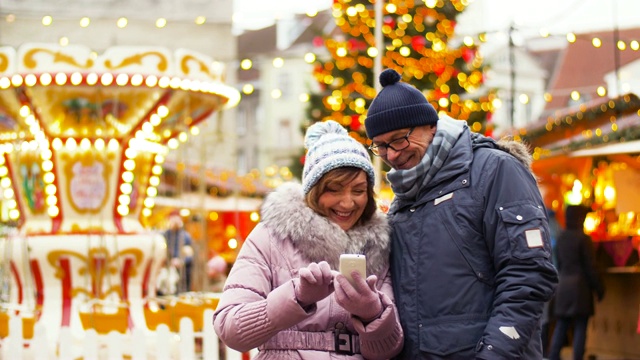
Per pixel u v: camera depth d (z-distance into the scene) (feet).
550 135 52.95
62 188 32.27
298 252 13.12
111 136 32.09
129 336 27.14
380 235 13.26
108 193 32.42
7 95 30.50
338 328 13.00
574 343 34.91
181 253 39.75
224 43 114.11
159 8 111.04
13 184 33.53
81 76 29.48
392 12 57.26
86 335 25.72
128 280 32.30
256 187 79.66
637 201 38.32
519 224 12.46
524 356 12.59
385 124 13.21
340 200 13.11
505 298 12.31
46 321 30.94
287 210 13.08
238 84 193.16
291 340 12.92
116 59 29.81
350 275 12.08
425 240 13.03
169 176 72.64
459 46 70.69
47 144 31.94
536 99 177.88
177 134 34.76
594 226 43.45
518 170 12.84
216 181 71.46
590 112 49.06
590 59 141.79
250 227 71.26
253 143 192.85
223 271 51.98
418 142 13.25
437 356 12.73
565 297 34.50
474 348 12.58
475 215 12.81
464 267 12.77
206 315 25.16
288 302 12.19
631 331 38.14
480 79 69.97
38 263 31.60
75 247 31.60
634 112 46.65
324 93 75.61
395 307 13.24
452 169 13.06
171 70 30.35
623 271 37.65
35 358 26.55
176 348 26.37
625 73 116.98
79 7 106.73
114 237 31.55
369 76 67.82
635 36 95.25
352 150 13.15
